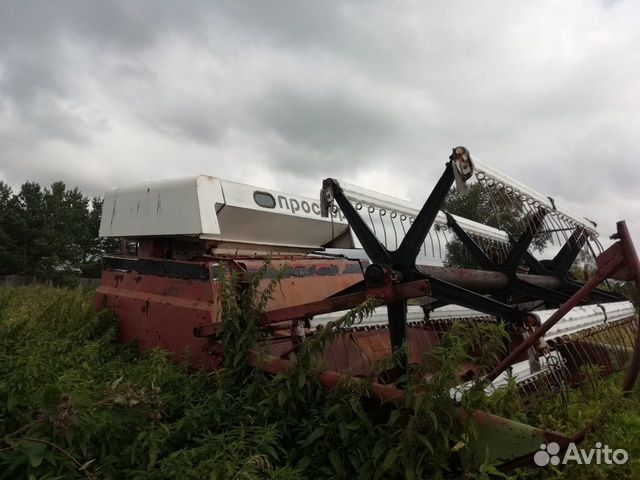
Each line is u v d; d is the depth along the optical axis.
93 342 4.46
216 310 4.25
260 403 3.13
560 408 3.73
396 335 3.55
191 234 4.88
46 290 9.62
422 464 2.66
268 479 2.62
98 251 54.53
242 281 4.26
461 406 2.69
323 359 3.40
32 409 2.66
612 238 2.91
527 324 3.98
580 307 5.12
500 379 3.49
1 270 44.62
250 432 3.04
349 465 2.86
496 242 7.31
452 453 2.75
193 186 4.93
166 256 5.32
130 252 6.09
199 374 3.78
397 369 3.53
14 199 48.03
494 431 2.71
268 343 3.77
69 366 3.74
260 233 5.81
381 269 3.48
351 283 5.78
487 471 2.50
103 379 3.79
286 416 3.20
